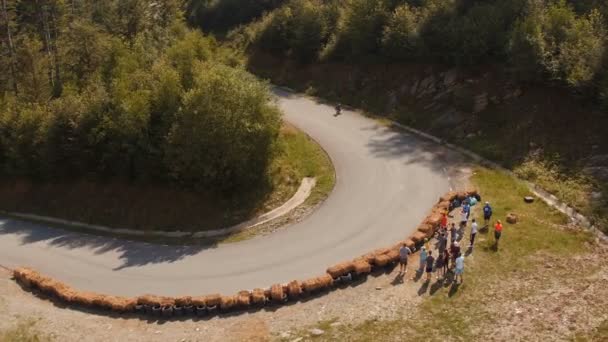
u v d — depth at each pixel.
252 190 37.88
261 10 79.94
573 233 29.55
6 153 44.44
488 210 30.67
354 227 32.78
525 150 37.66
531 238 29.39
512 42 40.88
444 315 24.42
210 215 36.62
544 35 39.97
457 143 41.94
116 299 27.39
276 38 66.94
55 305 28.34
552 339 22.34
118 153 39.56
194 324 25.72
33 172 43.94
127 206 39.47
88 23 51.41
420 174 38.09
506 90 42.34
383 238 31.27
